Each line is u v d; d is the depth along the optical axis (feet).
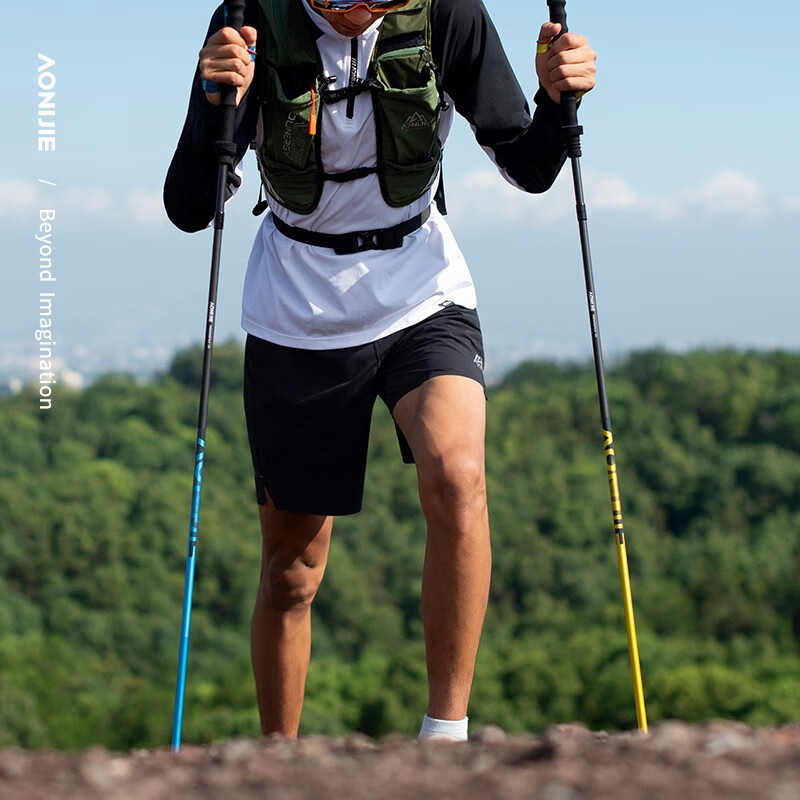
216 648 344.90
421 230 20.54
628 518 444.96
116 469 427.74
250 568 374.43
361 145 19.74
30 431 451.53
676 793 9.92
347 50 19.56
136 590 368.48
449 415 18.70
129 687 322.14
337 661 346.54
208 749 12.86
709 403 511.40
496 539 421.59
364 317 20.07
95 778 10.87
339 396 20.39
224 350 465.88
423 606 17.98
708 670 309.63
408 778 10.86
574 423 509.76
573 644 341.00
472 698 318.65
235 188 20.86
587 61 20.11
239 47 19.63
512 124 20.63
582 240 19.84
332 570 382.63
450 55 20.20
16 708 291.17
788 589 393.50
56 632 347.36
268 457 21.24
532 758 11.37
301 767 11.39
